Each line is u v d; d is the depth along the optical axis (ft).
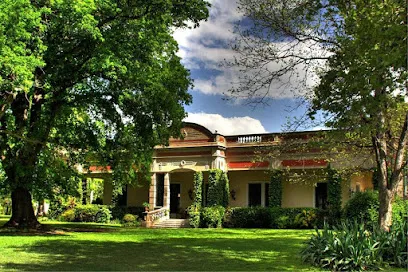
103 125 78.13
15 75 50.85
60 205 118.73
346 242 36.22
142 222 101.96
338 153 77.66
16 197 72.54
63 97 68.64
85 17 53.83
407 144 53.52
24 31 48.37
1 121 67.31
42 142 66.80
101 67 59.36
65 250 47.06
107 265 37.29
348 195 95.96
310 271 34.96
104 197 127.34
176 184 118.01
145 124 72.64
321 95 37.50
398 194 80.69
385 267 35.40
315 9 42.91
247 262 39.75
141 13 64.80
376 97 32.81
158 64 71.72
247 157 103.86
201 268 36.11
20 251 45.50
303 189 103.14
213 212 96.37
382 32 28.91
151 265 37.55
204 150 104.58
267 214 94.68
